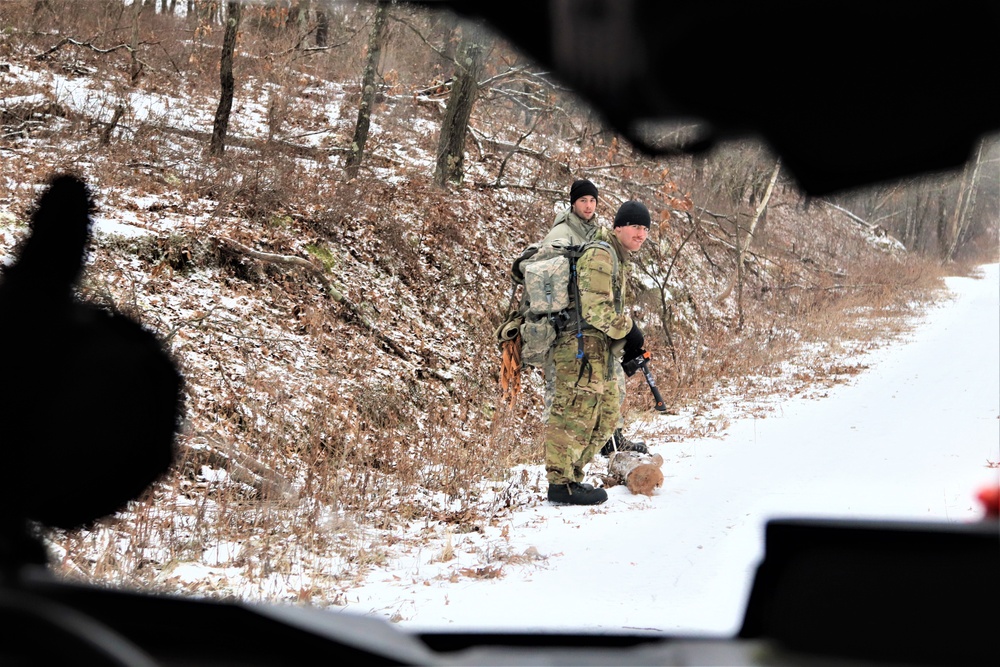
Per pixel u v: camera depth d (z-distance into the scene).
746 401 9.99
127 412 0.94
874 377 11.37
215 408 6.23
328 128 10.73
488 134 12.75
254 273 8.02
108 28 11.49
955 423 8.62
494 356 9.56
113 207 7.81
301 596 3.89
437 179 11.00
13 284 0.93
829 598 0.38
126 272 7.07
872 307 14.84
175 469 5.34
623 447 7.25
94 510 0.95
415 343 8.74
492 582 4.38
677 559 4.74
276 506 5.27
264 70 10.35
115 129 9.37
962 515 5.39
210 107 10.84
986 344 13.56
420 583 4.37
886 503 5.80
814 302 14.36
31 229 0.96
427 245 10.05
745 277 14.83
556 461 6.04
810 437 8.16
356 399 7.33
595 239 6.11
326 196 9.44
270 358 7.18
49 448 0.90
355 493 5.73
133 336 0.99
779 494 6.14
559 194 12.38
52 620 0.32
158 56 11.54
